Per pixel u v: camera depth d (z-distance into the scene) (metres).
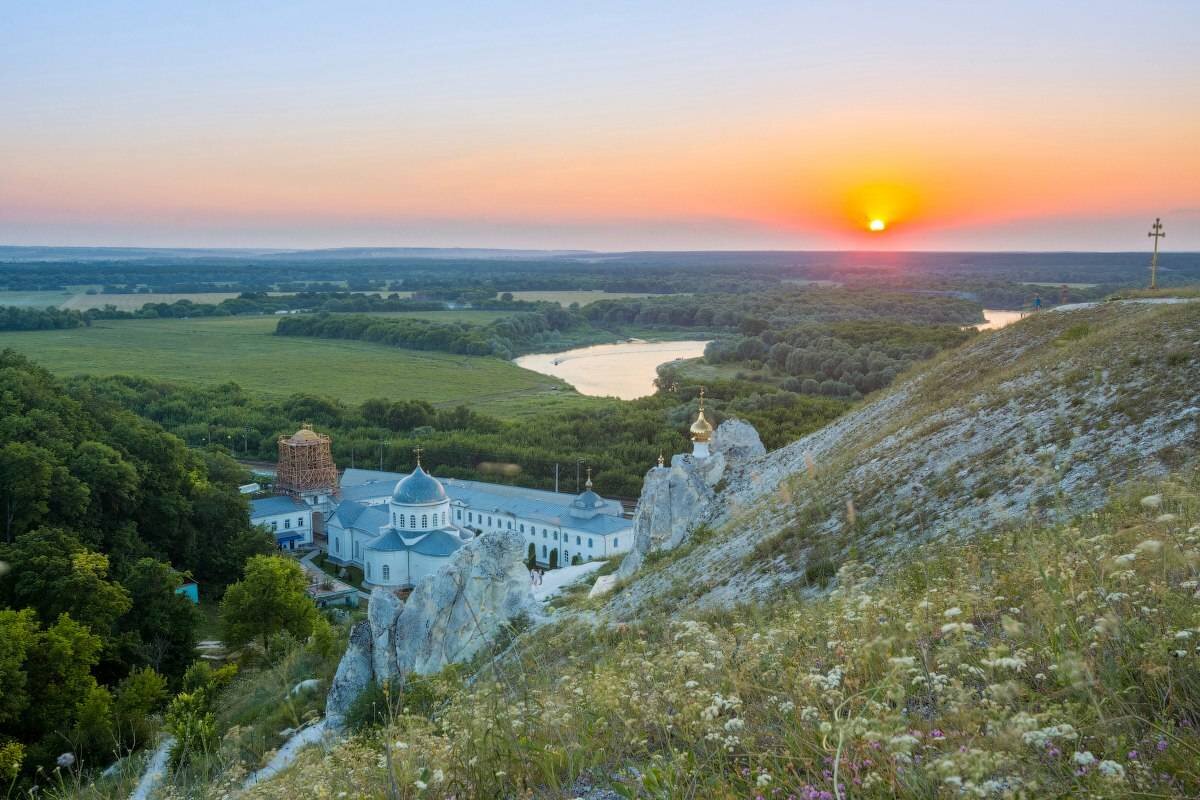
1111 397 32.44
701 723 10.87
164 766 23.84
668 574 39.59
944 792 8.21
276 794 14.27
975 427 37.00
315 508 128.38
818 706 10.62
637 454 145.12
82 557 67.81
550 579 60.38
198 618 75.50
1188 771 7.93
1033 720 7.99
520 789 11.38
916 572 20.67
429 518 106.19
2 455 80.25
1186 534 12.40
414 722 14.45
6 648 51.41
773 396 164.00
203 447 166.62
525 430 163.88
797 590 28.59
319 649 56.66
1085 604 11.39
